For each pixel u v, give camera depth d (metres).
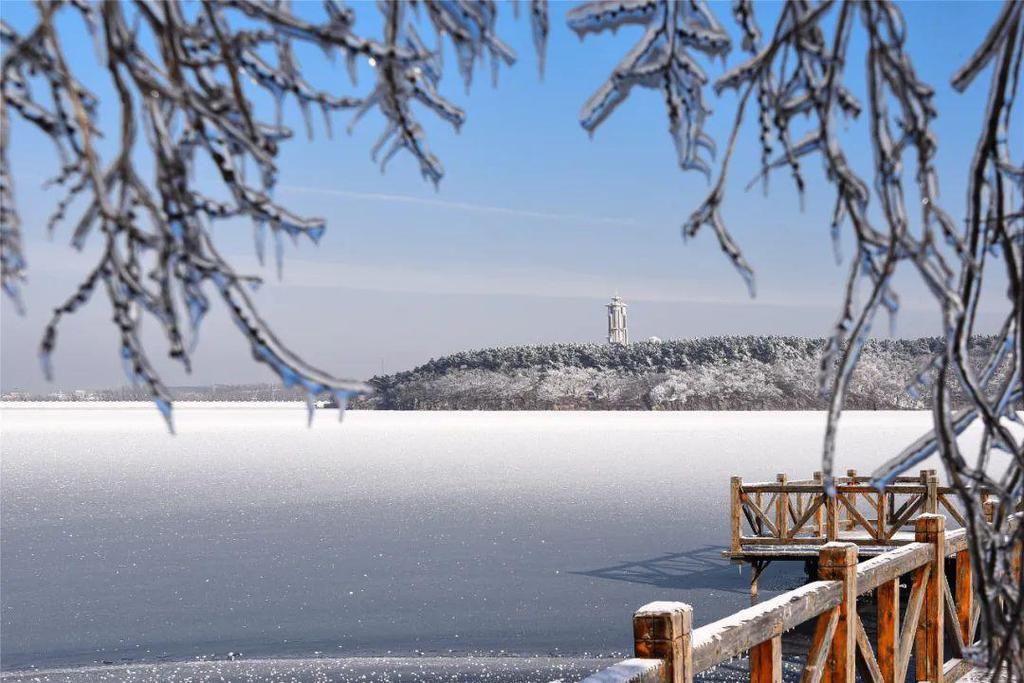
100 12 1.04
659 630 3.01
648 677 2.90
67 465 63.94
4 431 132.75
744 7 1.19
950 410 1.28
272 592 19.34
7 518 33.19
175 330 1.05
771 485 15.33
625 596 18.56
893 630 5.21
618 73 1.19
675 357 160.62
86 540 27.50
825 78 1.17
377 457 70.38
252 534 28.56
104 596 19.09
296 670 13.64
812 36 1.18
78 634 15.87
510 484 45.62
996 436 1.26
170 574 21.62
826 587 4.23
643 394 158.25
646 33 1.19
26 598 18.94
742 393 151.62
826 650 4.27
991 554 1.41
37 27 1.04
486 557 23.61
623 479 47.59
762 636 3.64
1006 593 1.41
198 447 90.25
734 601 18.02
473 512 33.91
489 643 15.02
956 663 6.27
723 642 3.33
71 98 1.03
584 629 15.91
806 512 15.14
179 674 13.52
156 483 48.41
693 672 3.12
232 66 1.09
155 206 1.04
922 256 1.18
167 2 1.08
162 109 1.11
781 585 19.52
